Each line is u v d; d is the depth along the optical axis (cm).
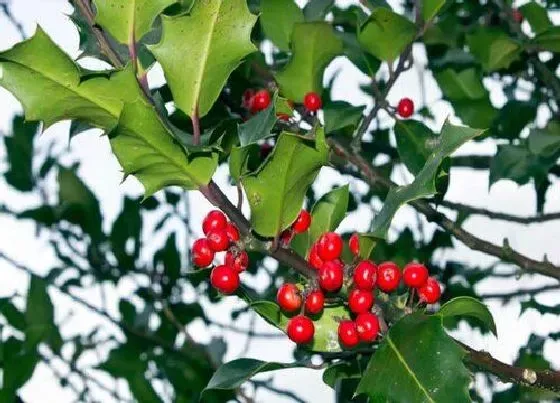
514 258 73
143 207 96
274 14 77
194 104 53
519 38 79
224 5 52
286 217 53
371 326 54
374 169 74
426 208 72
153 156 51
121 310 94
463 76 83
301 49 71
